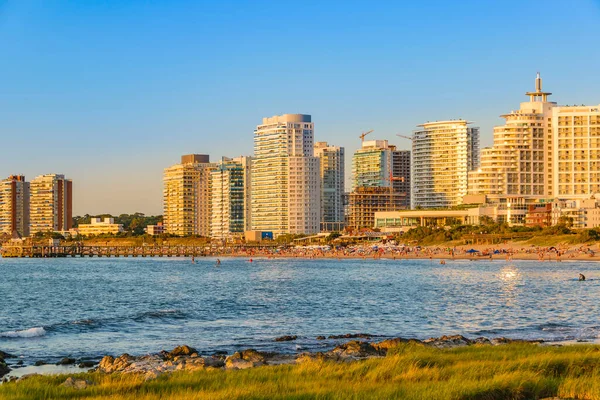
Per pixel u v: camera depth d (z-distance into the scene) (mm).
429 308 128625
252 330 102812
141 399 51031
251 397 49875
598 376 56062
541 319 110875
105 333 100250
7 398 52156
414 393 49938
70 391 54375
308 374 59625
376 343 81562
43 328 103875
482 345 75750
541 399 50906
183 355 77812
